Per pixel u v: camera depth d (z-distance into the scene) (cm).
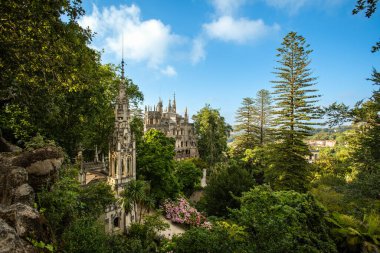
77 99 2306
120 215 2698
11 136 2047
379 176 1473
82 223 1173
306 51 3080
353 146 2356
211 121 6288
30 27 1146
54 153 1286
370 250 1504
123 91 3209
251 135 5712
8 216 723
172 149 4169
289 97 3203
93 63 1994
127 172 3106
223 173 3158
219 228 1249
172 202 3431
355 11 880
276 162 3038
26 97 1638
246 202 1616
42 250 731
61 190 1240
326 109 1481
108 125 3700
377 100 1388
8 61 1279
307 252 1216
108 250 1305
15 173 971
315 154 5788
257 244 1023
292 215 1362
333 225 1717
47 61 1341
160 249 2152
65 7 1240
